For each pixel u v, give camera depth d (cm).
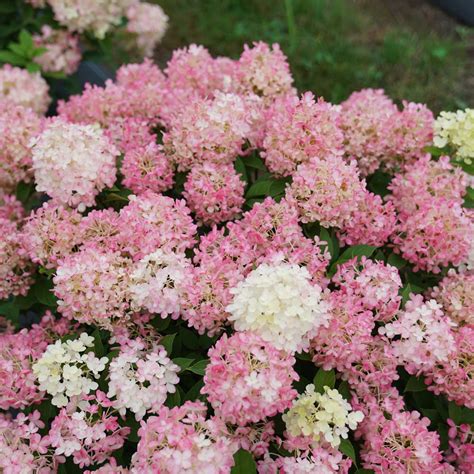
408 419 82
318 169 95
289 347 79
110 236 96
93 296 87
